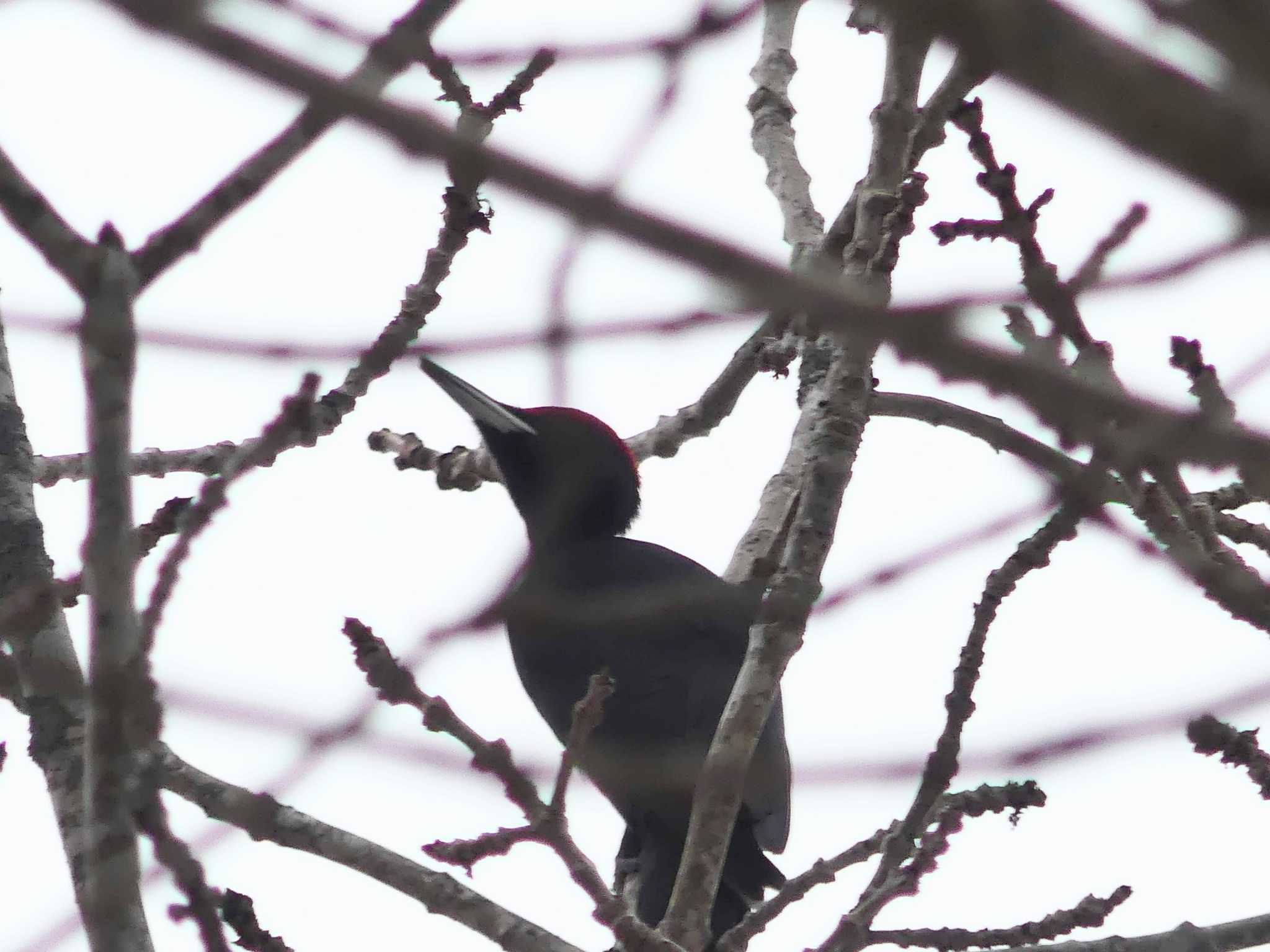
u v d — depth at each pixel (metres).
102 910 6.21
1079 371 6.36
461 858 6.86
